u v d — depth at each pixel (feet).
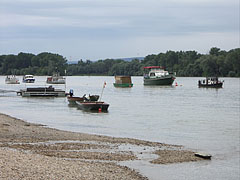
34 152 87.61
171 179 75.10
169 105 251.80
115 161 84.43
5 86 531.91
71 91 263.90
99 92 398.21
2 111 207.31
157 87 486.38
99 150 95.14
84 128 144.46
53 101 274.16
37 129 126.00
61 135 115.14
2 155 70.74
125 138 116.78
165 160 88.33
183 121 169.99
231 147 109.50
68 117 180.34
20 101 274.16
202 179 76.54
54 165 68.74
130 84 491.31
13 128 122.42
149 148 101.30
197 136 128.98
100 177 66.23
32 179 57.67
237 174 80.74
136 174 74.49
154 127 149.89
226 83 603.26
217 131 141.08
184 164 86.17
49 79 608.60
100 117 181.16
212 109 227.20
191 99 305.73
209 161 90.27
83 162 78.23
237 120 175.11
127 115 190.90
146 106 242.99
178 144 112.88
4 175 57.72
